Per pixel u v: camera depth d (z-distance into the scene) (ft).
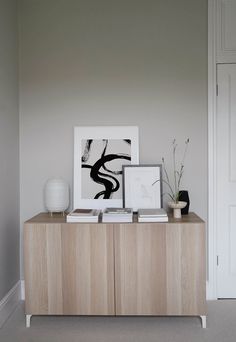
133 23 8.78
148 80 8.78
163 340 6.69
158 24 8.75
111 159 8.68
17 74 8.74
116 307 7.21
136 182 8.43
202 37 8.71
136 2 8.78
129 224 7.16
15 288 8.46
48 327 7.29
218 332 7.00
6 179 7.89
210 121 8.66
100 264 7.22
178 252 7.14
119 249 7.18
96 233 7.20
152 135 8.78
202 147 8.76
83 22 8.81
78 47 8.83
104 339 6.75
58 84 8.84
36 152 8.86
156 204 8.35
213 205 8.70
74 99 8.83
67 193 8.32
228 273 8.80
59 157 8.86
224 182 8.81
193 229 7.12
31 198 8.91
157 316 7.82
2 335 6.93
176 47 8.74
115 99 8.80
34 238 7.26
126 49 8.79
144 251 7.16
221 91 8.79
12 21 8.38
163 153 8.77
